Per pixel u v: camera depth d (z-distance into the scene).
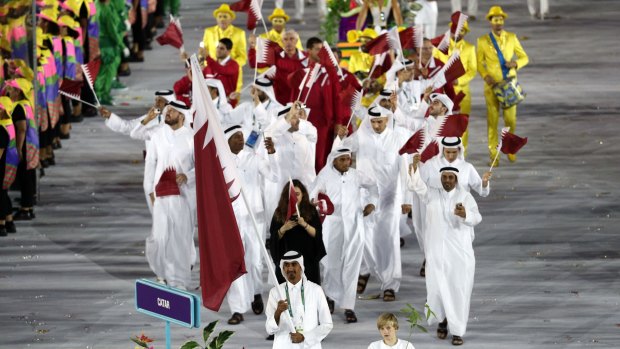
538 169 56.78
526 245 46.91
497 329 38.75
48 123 55.56
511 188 54.09
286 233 37.88
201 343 37.59
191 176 41.78
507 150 38.66
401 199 42.31
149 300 26.59
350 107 47.12
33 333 38.34
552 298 41.41
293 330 32.66
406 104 50.25
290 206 36.97
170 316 26.25
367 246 41.31
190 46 80.44
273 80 50.72
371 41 50.19
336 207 39.53
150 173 42.50
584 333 38.34
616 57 79.25
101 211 51.03
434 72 51.19
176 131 41.72
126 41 72.06
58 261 45.22
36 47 51.09
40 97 53.94
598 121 64.62
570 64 77.56
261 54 50.53
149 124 43.28
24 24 49.59
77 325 39.06
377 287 43.03
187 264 41.97
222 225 30.03
